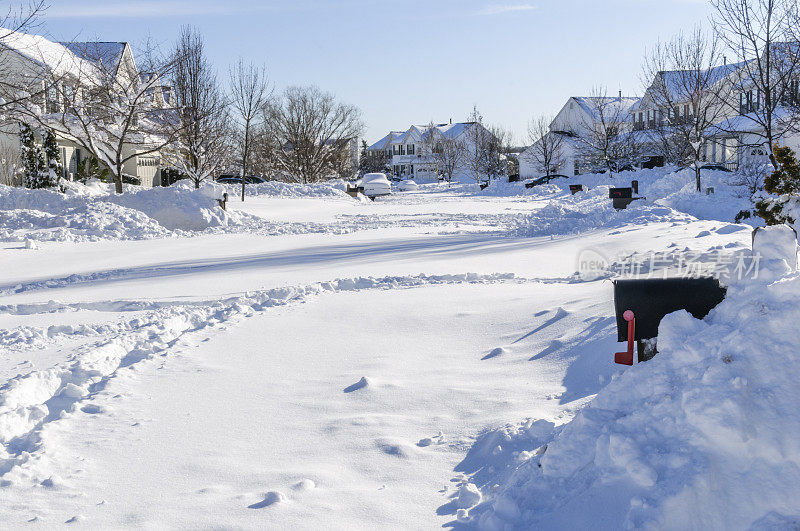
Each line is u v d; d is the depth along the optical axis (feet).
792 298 11.51
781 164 42.52
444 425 17.76
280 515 13.10
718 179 112.78
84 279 45.96
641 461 10.78
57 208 84.94
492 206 136.67
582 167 250.57
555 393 19.21
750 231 49.83
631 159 220.23
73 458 16.20
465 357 24.08
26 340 27.86
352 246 62.95
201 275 45.65
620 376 12.50
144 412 19.35
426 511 13.21
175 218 84.58
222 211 88.28
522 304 30.48
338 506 13.50
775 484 10.27
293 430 17.92
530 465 12.85
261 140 276.62
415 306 31.81
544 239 61.41
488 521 11.93
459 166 396.37
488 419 17.70
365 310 31.50
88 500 13.97
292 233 79.77
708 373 11.13
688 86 128.67
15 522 12.93
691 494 10.18
